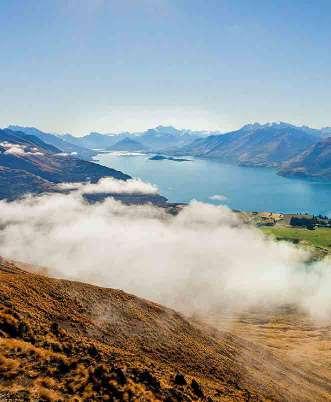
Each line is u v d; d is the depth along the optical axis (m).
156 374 50.00
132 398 40.81
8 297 60.03
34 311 59.03
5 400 34.22
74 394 38.59
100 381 41.91
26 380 38.28
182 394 46.19
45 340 48.66
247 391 63.66
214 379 63.44
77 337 56.53
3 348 42.62
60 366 42.72
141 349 64.38
